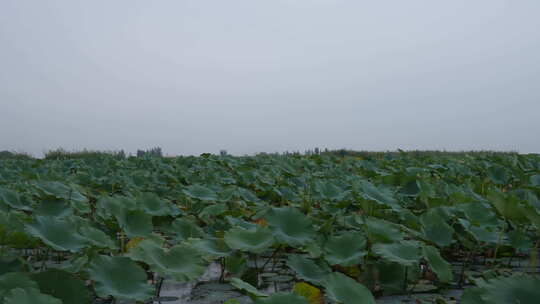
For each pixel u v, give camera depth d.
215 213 4.36
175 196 6.19
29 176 6.56
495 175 6.34
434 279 3.26
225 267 3.12
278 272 3.37
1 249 2.94
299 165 10.03
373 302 2.29
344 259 2.92
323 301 2.54
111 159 11.41
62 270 2.16
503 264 3.67
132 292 2.31
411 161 10.11
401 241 3.19
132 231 3.47
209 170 8.23
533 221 3.23
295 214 3.30
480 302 2.29
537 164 8.63
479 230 3.54
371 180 6.38
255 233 3.12
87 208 4.41
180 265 2.70
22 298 1.75
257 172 7.50
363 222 3.40
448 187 5.18
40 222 2.72
